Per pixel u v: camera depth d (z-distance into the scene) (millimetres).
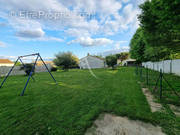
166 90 3758
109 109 2430
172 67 7668
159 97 3102
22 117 2166
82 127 1767
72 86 5258
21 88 5078
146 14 3447
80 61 25891
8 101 3189
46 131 1697
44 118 2109
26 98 3469
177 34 3193
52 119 2062
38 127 1809
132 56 19250
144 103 2717
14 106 2773
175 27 2613
